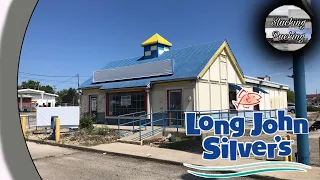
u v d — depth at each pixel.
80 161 8.37
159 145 10.68
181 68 15.14
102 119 18.44
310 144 10.79
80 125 14.71
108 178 6.47
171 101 14.82
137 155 8.73
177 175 6.69
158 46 18.91
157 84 15.46
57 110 14.40
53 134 12.46
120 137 12.05
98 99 18.92
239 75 17.75
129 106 16.73
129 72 17.28
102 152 9.70
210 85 14.97
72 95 63.72
